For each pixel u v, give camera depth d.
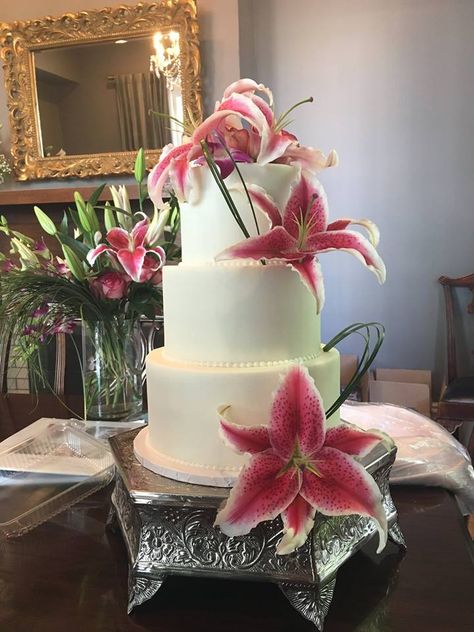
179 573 0.72
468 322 2.82
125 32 2.60
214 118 0.72
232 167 0.74
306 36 2.81
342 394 0.70
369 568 0.81
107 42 2.65
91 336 1.23
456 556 0.84
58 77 2.73
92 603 0.76
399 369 2.93
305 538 0.61
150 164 2.66
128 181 2.75
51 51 2.72
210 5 2.54
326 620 0.70
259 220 0.76
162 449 0.83
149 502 0.72
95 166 2.74
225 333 0.77
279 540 0.69
